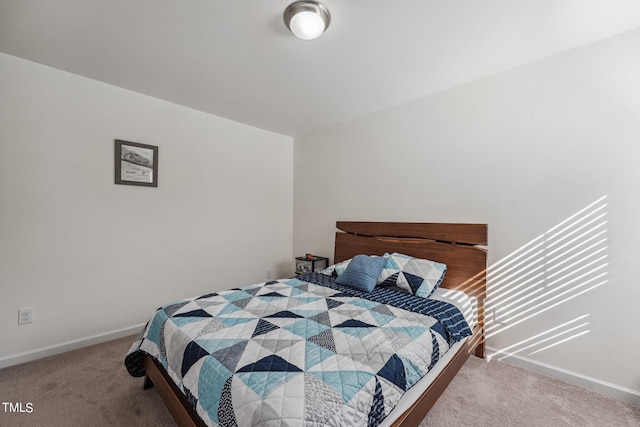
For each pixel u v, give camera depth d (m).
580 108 1.93
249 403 0.98
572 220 1.96
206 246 3.14
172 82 2.43
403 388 1.22
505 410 1.65
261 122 3.41
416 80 2.40
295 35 1.75
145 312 2.72
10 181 2.06
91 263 2.42
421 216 2.74
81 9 1.55
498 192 2.29
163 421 1.56
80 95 2.33
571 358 1.96
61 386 1.85
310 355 1.24
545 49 1.96
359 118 3.23
